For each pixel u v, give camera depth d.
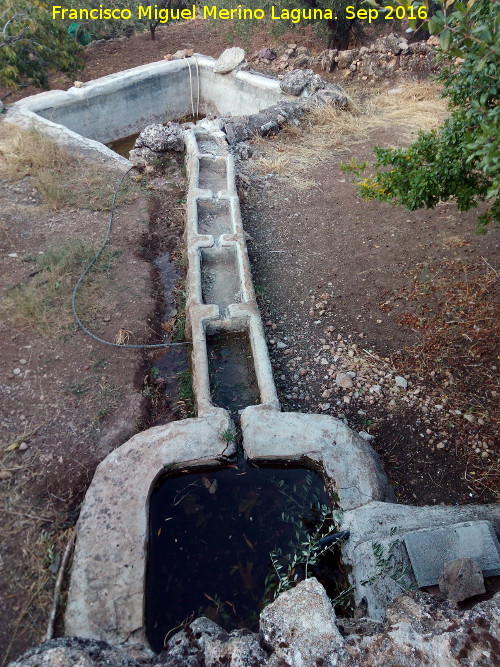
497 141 2.35
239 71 9.19
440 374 4.22
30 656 1.93
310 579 2.05
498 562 2.57
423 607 2.04
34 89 10.02
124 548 2.88
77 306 4.77
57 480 3.44
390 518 2.96
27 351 4.32
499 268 5.08
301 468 3.48
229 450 3.42
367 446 3.51
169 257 5.69
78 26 10.59
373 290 5.07
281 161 7.09
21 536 3.13
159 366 4.46
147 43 12.02
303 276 5.32
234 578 3.01
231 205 5.83
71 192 6.43
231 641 1.95
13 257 5.32
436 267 5.23
